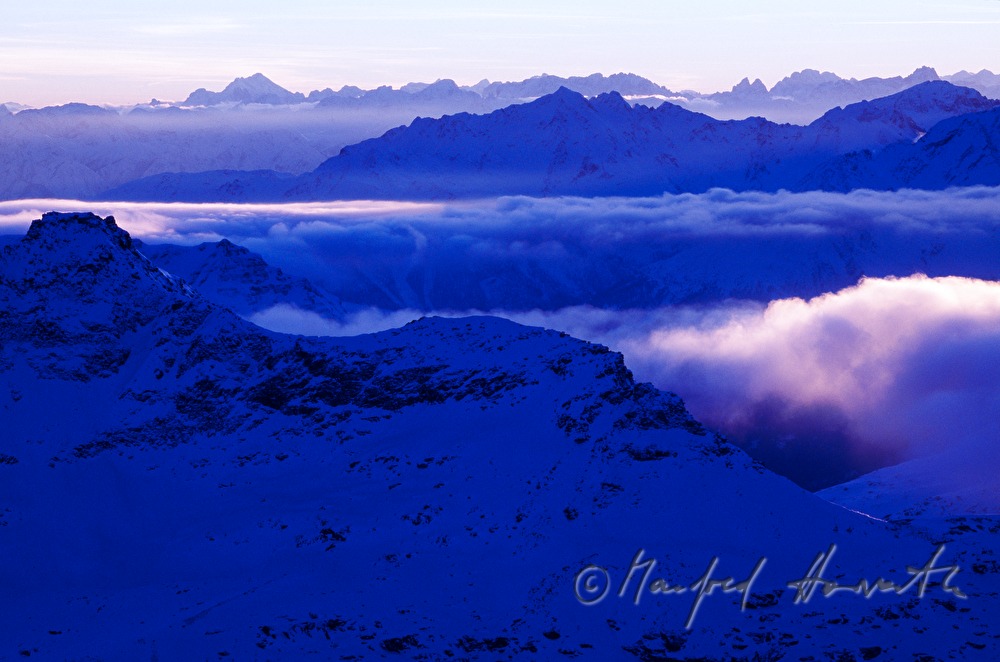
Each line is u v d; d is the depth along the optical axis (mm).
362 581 179750
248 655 160250
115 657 159625
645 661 162875
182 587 182625
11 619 176375
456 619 170125
